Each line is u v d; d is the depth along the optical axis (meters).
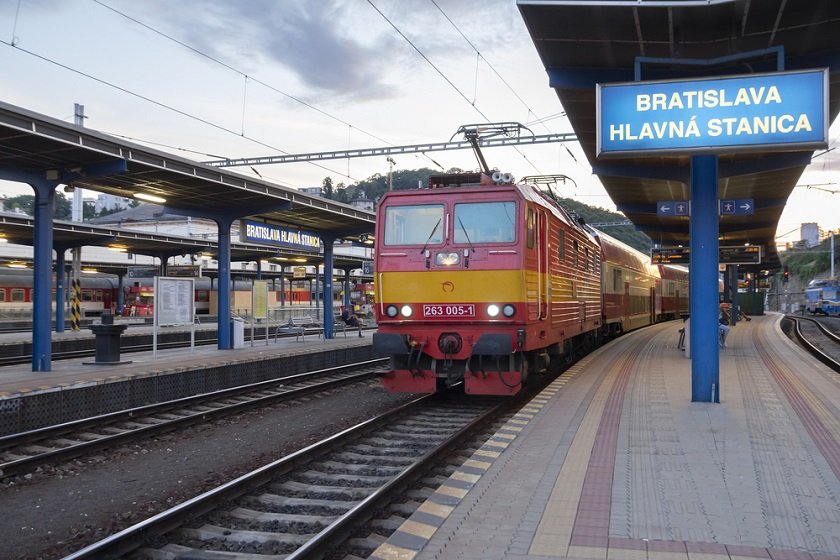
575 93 11.84
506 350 10.21
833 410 9.36
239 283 49.09
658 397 10.54
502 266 10.48
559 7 8.91
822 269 96.81
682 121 8.68
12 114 11.17
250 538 5.75
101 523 6.48
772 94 8.42
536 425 8.53
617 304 22.94
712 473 6.37
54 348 22.06
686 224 26.56
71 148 12.55
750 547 4.61
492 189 10.76
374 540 5.58
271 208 18.53
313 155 32.03
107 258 45.50
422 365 11.02
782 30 9.59
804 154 14.20
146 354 17.69
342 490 7.11
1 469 7.88
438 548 4.65
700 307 10.03
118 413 11.12
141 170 14.30
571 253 14.14
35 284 14.20
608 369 14.41
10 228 23.33
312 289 60.66
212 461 8.81
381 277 11.12
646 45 10.20
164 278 16.56
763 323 36.75
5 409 10.19
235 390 13.81
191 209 18.62
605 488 5.94
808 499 5.61
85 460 8.81
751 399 10.27
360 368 18.62
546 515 5.27
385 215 11.22
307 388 13.92
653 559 4.42
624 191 19.64
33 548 5.87
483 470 6.69
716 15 9.11
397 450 8.80
